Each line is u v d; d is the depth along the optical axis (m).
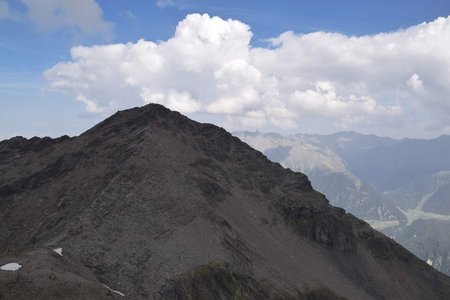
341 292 124.12
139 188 112.81
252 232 129.88
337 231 158.00
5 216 133.75
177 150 156.00
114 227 93.56
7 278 57.09
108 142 159.62
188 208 113.50
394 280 155.62
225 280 86.81
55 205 126.69
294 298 100.56
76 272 71.06
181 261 87.81
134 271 81.06
